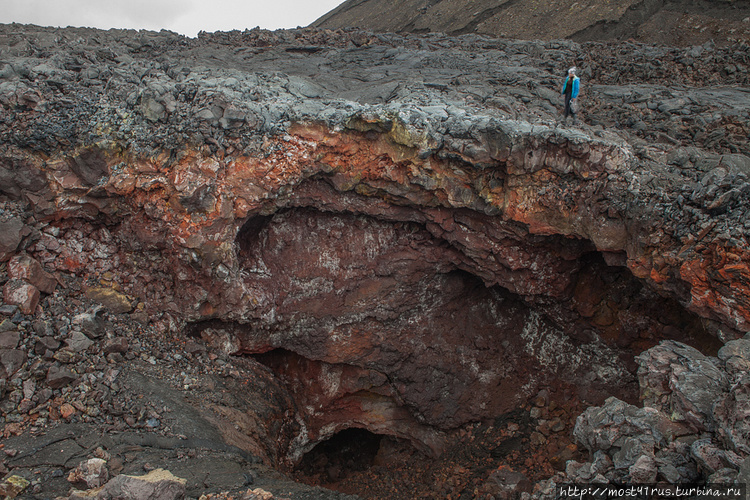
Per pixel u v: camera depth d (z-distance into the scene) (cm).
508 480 962
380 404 1193
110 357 820
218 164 854
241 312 974
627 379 995
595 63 1285
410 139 844
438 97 977
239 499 600
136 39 1252
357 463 1291
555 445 1015
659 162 802
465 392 1134
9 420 679
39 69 921
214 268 906
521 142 811
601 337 1006
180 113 869
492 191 873
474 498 984
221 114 866
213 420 823
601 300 983
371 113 848
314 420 1164
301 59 1263
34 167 865
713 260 670
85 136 866
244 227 982
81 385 745
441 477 1089
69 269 905
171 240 879
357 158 897
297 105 907
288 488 684
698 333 862
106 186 870
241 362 1045
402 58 1281
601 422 634
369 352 1092
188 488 612
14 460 620
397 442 1259
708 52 1320
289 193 924
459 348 1121
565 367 1078
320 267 1027
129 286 949
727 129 892
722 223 667
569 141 783
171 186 853
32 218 873
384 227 1012
